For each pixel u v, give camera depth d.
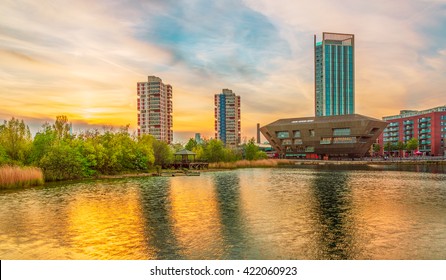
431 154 167.75
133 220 22.67
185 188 41.56
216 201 30.83
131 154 68.69
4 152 48.47
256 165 106.50
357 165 108.19
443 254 15.63
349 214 24.52
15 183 42.38
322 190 39.22
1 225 21.31
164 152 85.31
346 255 15.52
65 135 63.25
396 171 76.25
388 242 17.45
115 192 37.44
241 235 18.75
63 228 20.52
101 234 19.12
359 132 143.88
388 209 26.55
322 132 152.75
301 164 118.88
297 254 15.65
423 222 21.89
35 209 26.72
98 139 67.62
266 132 172.75
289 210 26.19
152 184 46.53
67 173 53.16
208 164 90.88
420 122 178.75
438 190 38.94
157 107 179.88
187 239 18.06
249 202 30.16
